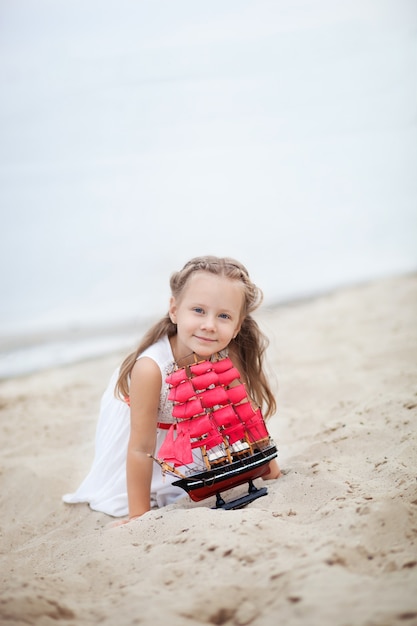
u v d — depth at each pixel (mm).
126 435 3064
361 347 5160
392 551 2066
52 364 5926
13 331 6926
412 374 4211
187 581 2061
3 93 15711
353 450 3111
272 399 3111
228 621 1862
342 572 1941
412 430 3172
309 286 7688
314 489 2646
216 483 2578
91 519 2979
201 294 2676
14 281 8516
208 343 2680
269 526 2281
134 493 2809
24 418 4516
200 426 2598
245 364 3029
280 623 1771
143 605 1948
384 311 6250
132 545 2365
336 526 2246
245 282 2773
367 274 7906
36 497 3311
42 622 1882
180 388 2623
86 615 1945
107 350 6172
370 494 2494
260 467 2668
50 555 2557
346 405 3891
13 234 10195
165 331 2895
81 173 12500
